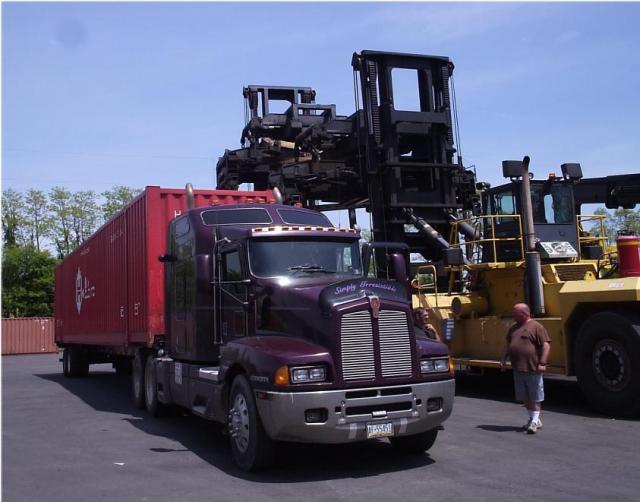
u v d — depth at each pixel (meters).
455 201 18.20
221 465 7.61
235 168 21.23
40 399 14.88
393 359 6.97
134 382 13.09
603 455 7.59
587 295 10.46
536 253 11.65
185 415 11.80
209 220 9.77
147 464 7.80
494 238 12.97
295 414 6.50
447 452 7.93
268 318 7.67
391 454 7.89
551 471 6.89
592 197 15.55
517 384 9.16
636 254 10.70
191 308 9.70
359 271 8.48
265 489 6.46
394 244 8.89
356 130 19.12
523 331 9.07
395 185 17.56
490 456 7.67
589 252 13.42
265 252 8.09
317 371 6.63
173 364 10.33
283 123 21.56
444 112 18.00
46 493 6.61
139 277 12.62
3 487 6.88
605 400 10.04
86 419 11.59
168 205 12.31
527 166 11.73
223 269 8.75
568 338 10.94
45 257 55.94
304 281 7.73
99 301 16.64
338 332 6.72
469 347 13.77
